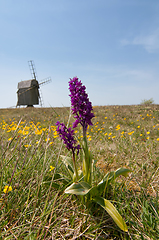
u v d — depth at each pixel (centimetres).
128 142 496
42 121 1045
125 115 1216
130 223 210
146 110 1418
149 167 346
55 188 266
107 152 450
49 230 192
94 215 229
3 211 208
